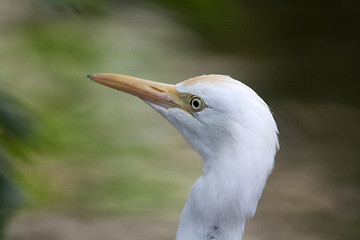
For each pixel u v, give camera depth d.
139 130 27.19
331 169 24.69
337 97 33.62
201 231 7.73
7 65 32.50
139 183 21.92
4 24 38.66
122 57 36.03
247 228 19.44
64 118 26.50
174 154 25.03
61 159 22.83
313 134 28.50
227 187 7.45
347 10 49.09
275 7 48.31
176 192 21.39
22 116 9.42
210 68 36.91
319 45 42.75
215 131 7.65
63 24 39.66
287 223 19.86
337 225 19.75
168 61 37.19
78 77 32.31
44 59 34.38
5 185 9.84
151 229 18.53
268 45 42.28
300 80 36.41
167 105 8.34
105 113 28.47
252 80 35.88
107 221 18.97
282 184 23.14
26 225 18.05
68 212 19.17
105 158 23.67
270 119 7.45
